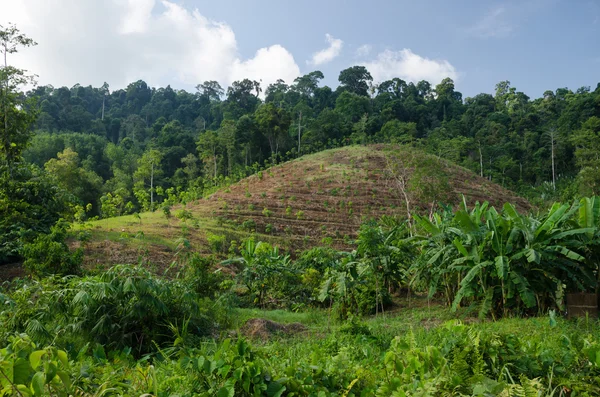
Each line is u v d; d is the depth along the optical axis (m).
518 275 8.95
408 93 93.31
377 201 35.72
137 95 109.56
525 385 2.89
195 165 59.31
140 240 19.25
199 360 3.24
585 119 62.69
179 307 7.44
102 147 65.38
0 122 17.42
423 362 3.40
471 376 3.20
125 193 39.16
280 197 35.91
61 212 17.31
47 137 60.09
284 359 4.77
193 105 103.75
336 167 44.03
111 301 6.71
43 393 2.80
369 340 6.16
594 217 9.35
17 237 14.40
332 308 11.41
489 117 72.75
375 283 11.32
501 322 8.27
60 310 6.30
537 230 9.03
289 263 16.12
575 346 4.02
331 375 3.52
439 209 29.84
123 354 5.34
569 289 9.45
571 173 57.12
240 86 90.75
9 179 16.19
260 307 13.25
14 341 3.38
